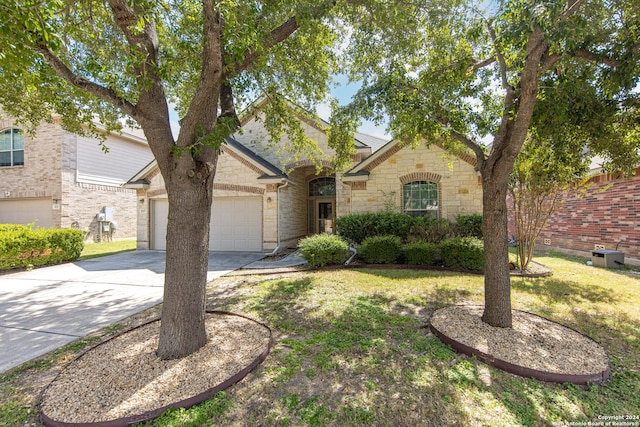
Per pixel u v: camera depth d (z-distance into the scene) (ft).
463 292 20.70
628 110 15.96
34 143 51.67
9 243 30.14
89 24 14.70
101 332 14.97
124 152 62.39
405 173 37.27
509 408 9.01
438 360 11.71
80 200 53.62
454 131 16.38
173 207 11.78
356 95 19.71
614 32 12.94
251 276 27.17
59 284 25.25
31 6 7.77
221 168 43.96
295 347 12.67
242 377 10.44
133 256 40.52
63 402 9.02
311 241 30.78
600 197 32.86
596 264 29.78
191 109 10.91
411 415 8.70
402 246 31.83
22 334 14.74
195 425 8.26
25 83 11.37
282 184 42.19
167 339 11.57
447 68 17.02
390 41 17.31
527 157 22.56
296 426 8.26
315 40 16.87
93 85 11.06
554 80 14.73
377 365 11.33
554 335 13.39
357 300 19.24
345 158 23.65
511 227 47.11
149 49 11.62
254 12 11.21
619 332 14.29
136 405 8.84
